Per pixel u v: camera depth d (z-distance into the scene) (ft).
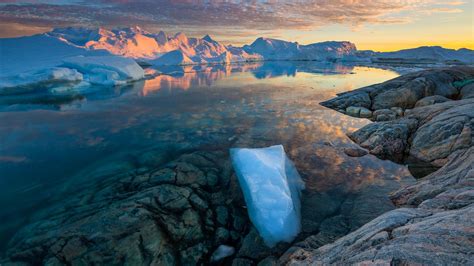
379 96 46.44
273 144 29.04
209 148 27.78
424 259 7.34
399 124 29.45
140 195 17.02
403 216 11.31
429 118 29.71
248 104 48.16
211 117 39.47
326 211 17.87
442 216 9.91
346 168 23.79
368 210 17.40
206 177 20.98
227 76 96.43
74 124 36.19
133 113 41.88
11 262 12.65
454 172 17.70
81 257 12.49
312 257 11.78
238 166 22.35
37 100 52.19
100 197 18.17
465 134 24.02
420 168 23.59
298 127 34.96
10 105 47.67
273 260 13.75
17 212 17.43
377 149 26.96
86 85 68.95
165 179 20.25
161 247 13.28
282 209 16.97
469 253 7.08
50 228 14.76
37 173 22.76
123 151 27.17
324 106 46.75
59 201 18.37
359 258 8.98
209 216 16.60
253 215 17.22
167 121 37.42
